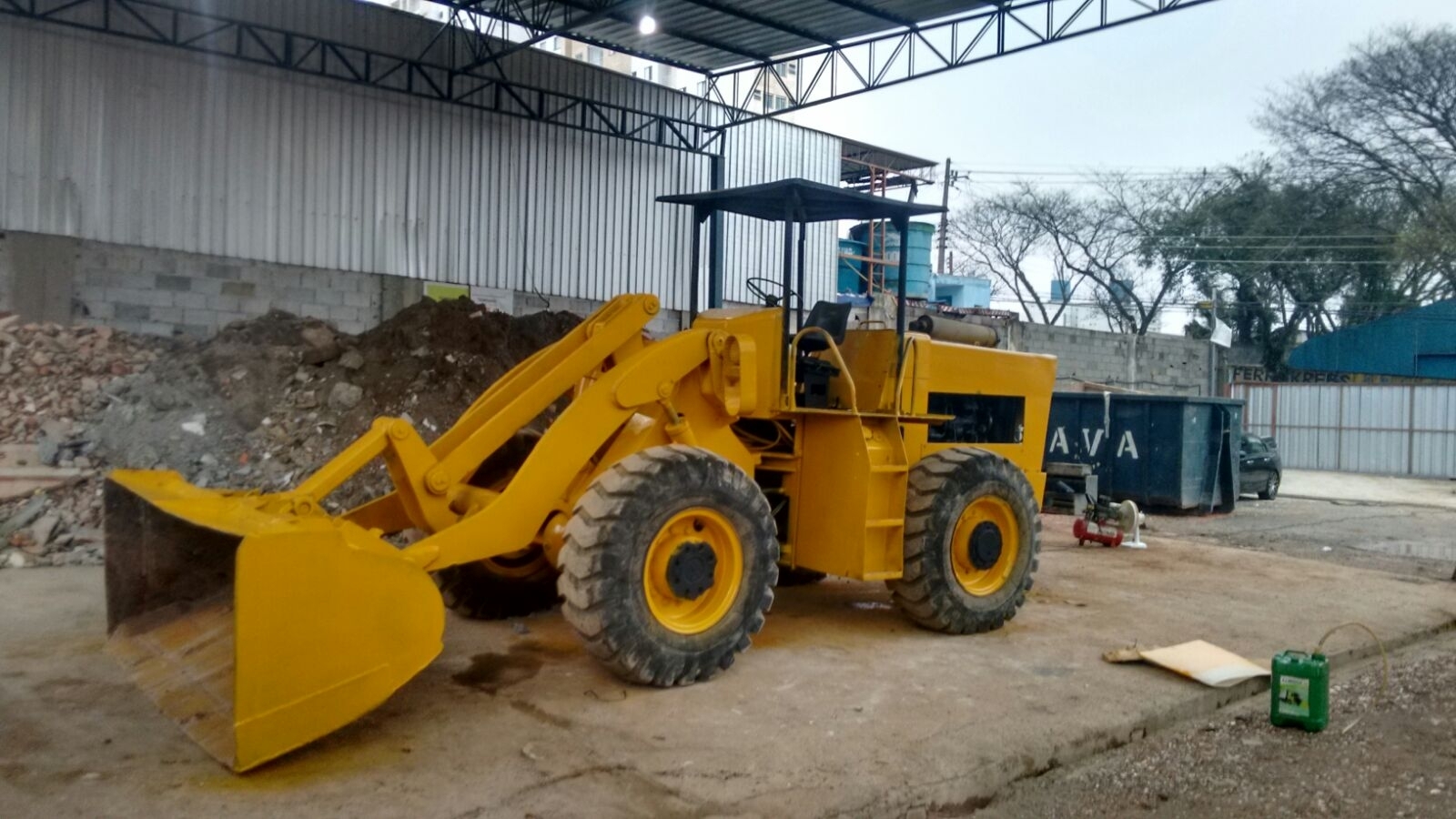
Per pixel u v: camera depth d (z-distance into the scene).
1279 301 32.62
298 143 12.93
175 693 4.22
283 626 3.79
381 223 13.62
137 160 11.87
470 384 10.49
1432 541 12.27
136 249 11.90
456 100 13.70
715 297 8.32
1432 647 6.96
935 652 5.96
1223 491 14.63
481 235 14.52
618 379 5.28
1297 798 4.26
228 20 12.21
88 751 4.01
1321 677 5.06
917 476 6.27
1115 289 34.78
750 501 5.22
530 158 14.95
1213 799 4.23
